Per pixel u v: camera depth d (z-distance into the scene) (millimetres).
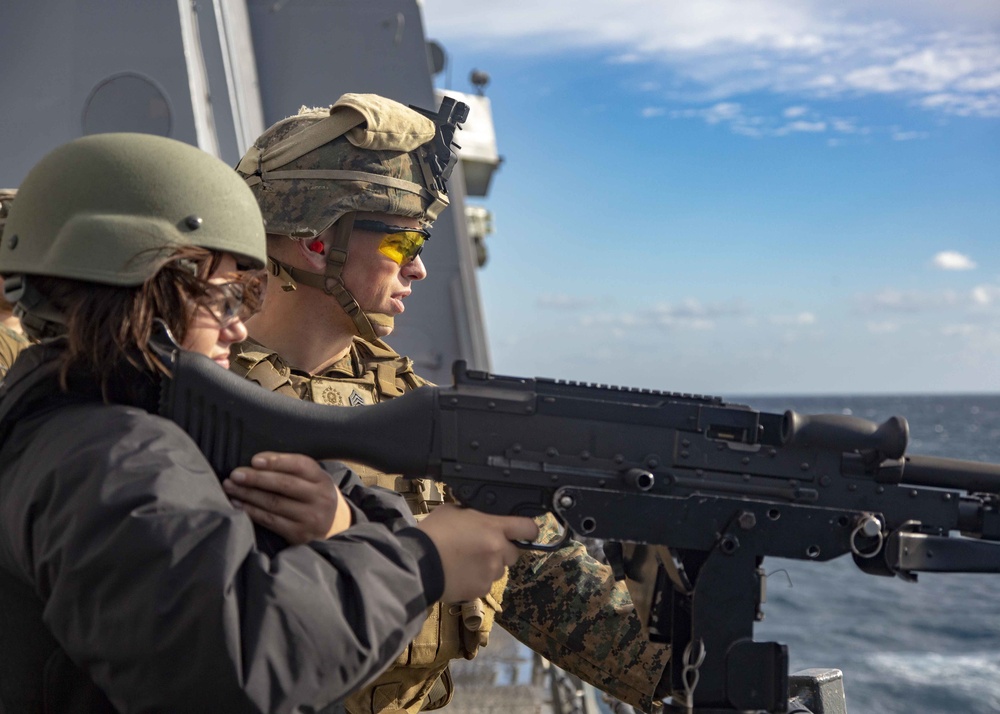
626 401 1488
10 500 1206
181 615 1078
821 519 1480
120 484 1128
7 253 1306
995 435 103562
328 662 1127
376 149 2002
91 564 1094
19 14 4340
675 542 1454
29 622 1238
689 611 1530
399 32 5336
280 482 1319
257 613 1098
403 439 1417
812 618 24109
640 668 2018
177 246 1266
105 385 1253
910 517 1507
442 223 5801
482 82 8797
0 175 4285
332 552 1204
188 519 1124
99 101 4273
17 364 1308
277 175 2008
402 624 1223
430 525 1354
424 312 5699
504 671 4793
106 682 1114
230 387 1334
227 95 4410
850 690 17500
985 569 1497
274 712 1090
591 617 2045
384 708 1910
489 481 1439
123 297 1251
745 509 1464
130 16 4289
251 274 1375
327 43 5297
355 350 2184
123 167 1285
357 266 2031
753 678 1443
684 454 1479
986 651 20328
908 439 1450
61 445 1182
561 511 1434
